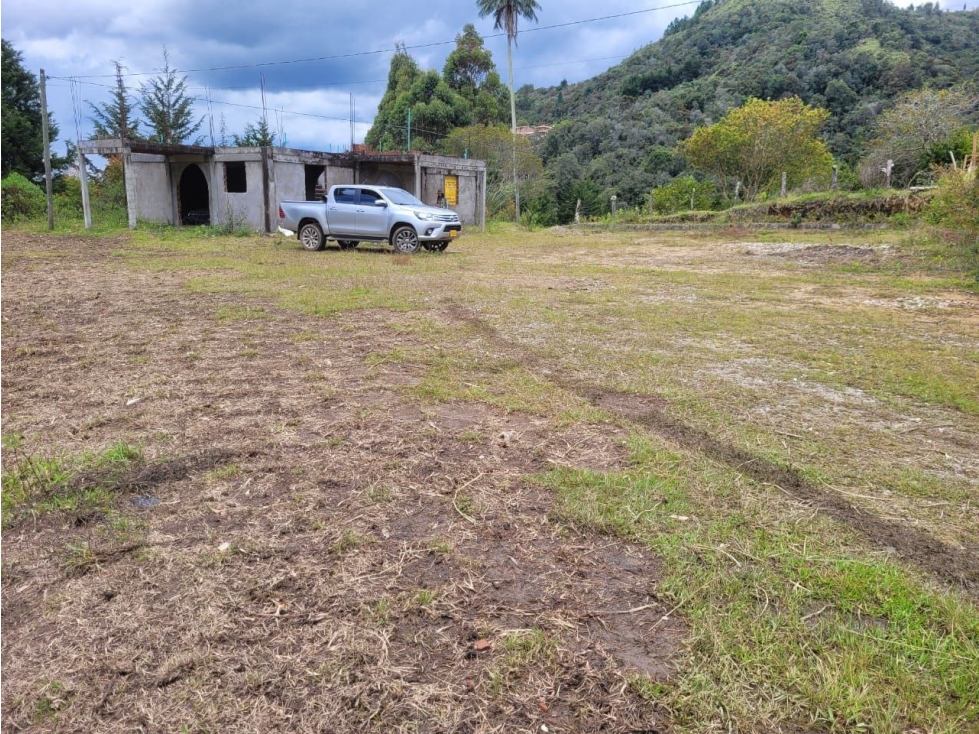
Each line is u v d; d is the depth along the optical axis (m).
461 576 2.31
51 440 3.50
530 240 20.78
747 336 6.43
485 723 1.67
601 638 2.00
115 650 1.90
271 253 14.66
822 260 13.38
